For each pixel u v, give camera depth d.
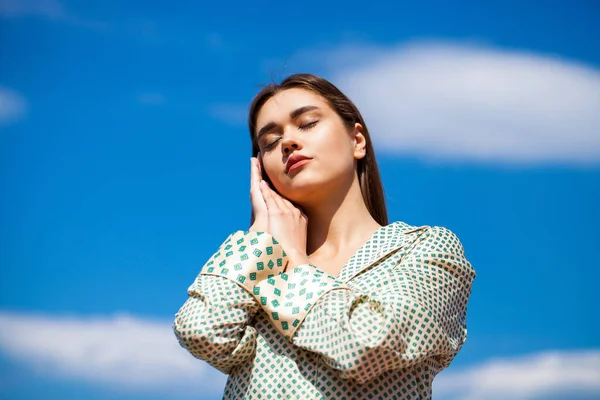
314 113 2.86
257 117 2.98
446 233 2.66
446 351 2.45
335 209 2.84
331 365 2.29
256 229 2.75
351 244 2.79
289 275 2.49
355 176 2.92
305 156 2.80
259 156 3.02
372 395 2.35
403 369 2.40
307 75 2.96
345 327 2.28
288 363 2.41
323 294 2.41
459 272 2.58
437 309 2.46
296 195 2.82
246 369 2.45
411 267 2.53
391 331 2.27
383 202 3.01
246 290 2.48
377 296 2.40
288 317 2.40
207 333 2.39
